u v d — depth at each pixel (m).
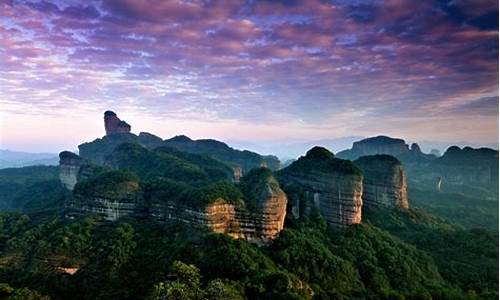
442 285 106.50
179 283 71.00
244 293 74.94
